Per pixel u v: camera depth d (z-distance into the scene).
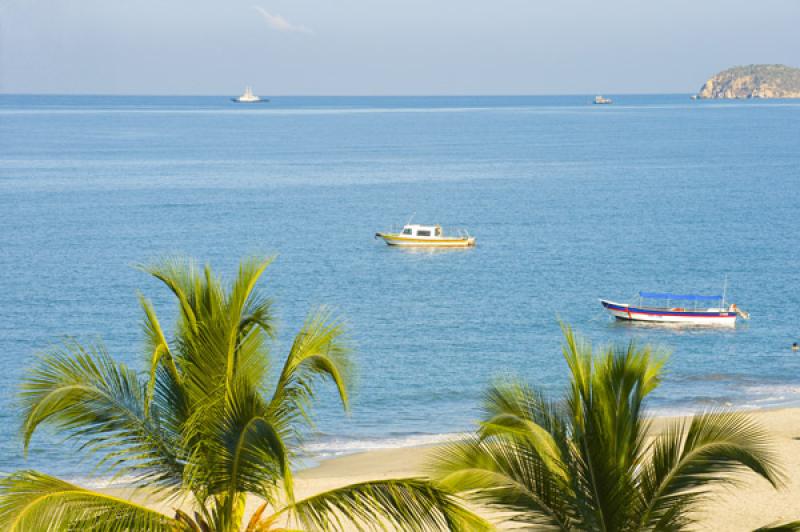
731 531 34.91
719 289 117.00
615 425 19.27
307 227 166.25
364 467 51.28
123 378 19.64
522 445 19.25
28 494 16.78
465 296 111.44
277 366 66.62
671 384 74.69
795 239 153.62
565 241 153.12
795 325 98.06
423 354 83.75
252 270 19.06
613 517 18.70
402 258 137.25
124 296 107.31
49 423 18.70
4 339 87.88
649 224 171.62
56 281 115.94
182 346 19.39
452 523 18.58
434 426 62.09
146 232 157.38
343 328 21.62
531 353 85.31
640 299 107.38
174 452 19.22
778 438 50.97
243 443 16.84
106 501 17.45
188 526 18.86
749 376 77.44
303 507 18.69
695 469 18.73
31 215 175.88
